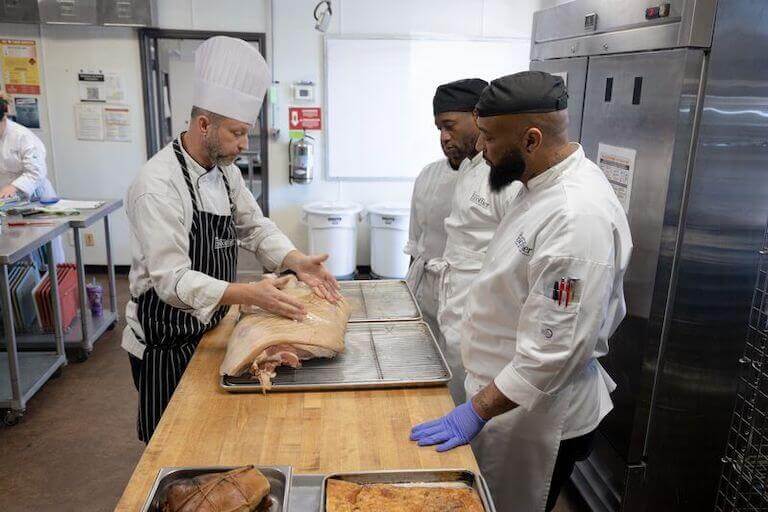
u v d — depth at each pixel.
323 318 1.58
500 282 1.43
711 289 1.86
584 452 1.63
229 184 1.83
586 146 2.18
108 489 2.44
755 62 1.69
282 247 1.89
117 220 4.96
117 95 4.72
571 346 1.26
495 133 1.33
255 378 1.44
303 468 1.14
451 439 1.24
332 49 4.74
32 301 3.55
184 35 4.66
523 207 1.44
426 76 4.87
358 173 5.02
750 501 1.91
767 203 1.80
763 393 1.79
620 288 1.42
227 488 0.99
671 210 1.77
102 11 4.45
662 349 1.89
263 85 1.56
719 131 1.72
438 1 4.76
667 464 2.03
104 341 3.80
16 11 4.41
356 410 1.34
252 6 4.66
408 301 1.99
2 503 2.34
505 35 4.86
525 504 1.61
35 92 4.69
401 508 1.00
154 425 1.71
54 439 2.77
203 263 1.65
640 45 1.85
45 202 3.55
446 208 2.34
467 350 1.60
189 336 1.71
